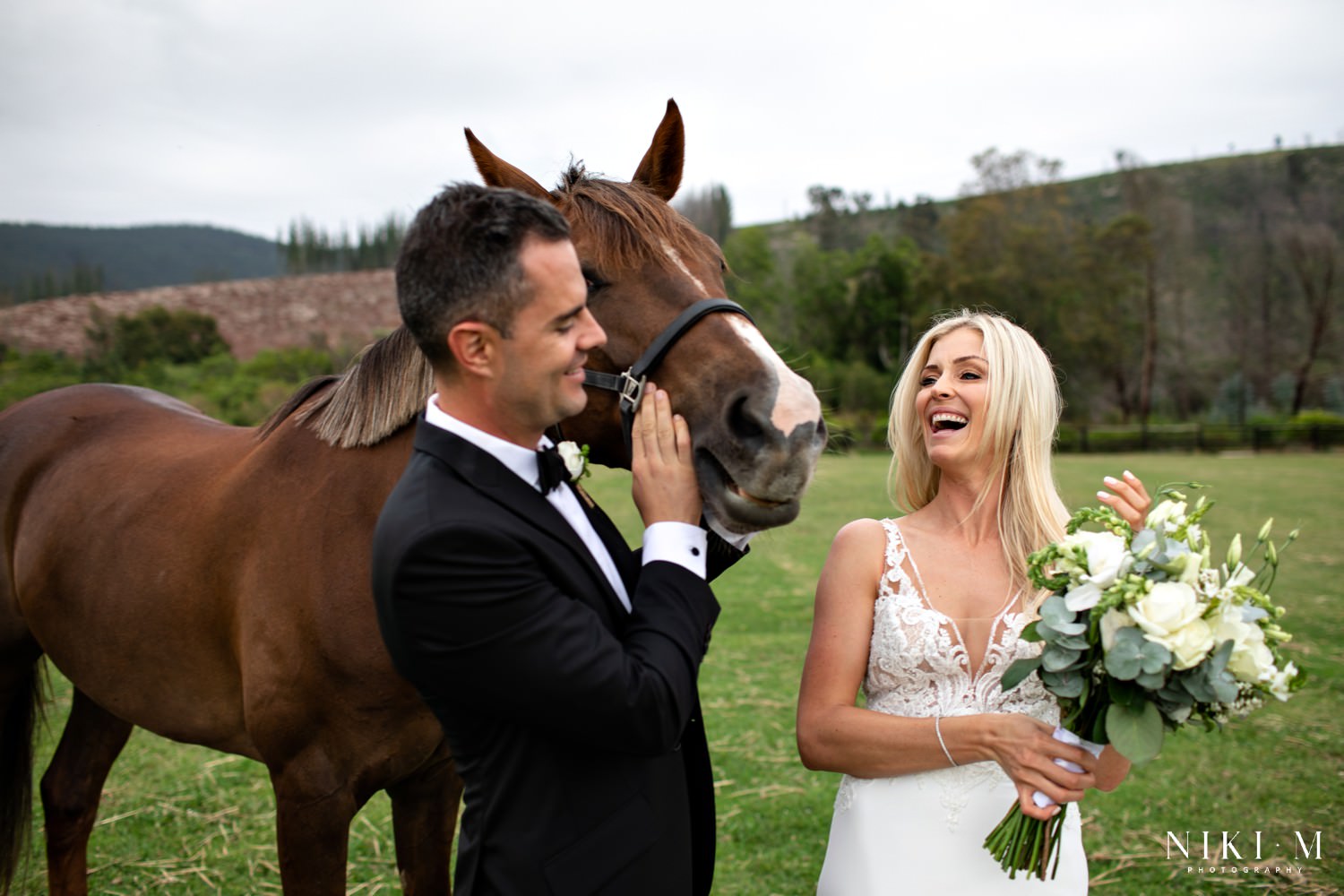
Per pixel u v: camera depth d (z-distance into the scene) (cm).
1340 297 4128
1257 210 6278
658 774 136
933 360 180
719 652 573
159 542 209
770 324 4612
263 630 182
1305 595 733
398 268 125
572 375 125
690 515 139
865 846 161
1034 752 139
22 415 272
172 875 303
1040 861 144
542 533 128
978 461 172
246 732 206
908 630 163
